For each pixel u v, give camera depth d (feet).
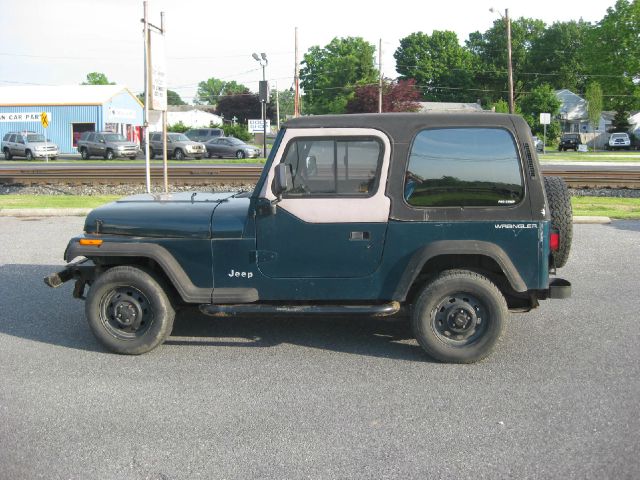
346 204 18.03
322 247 18.25
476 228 17.74
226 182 63.62
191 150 124.36
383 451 13.42
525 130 17.63
